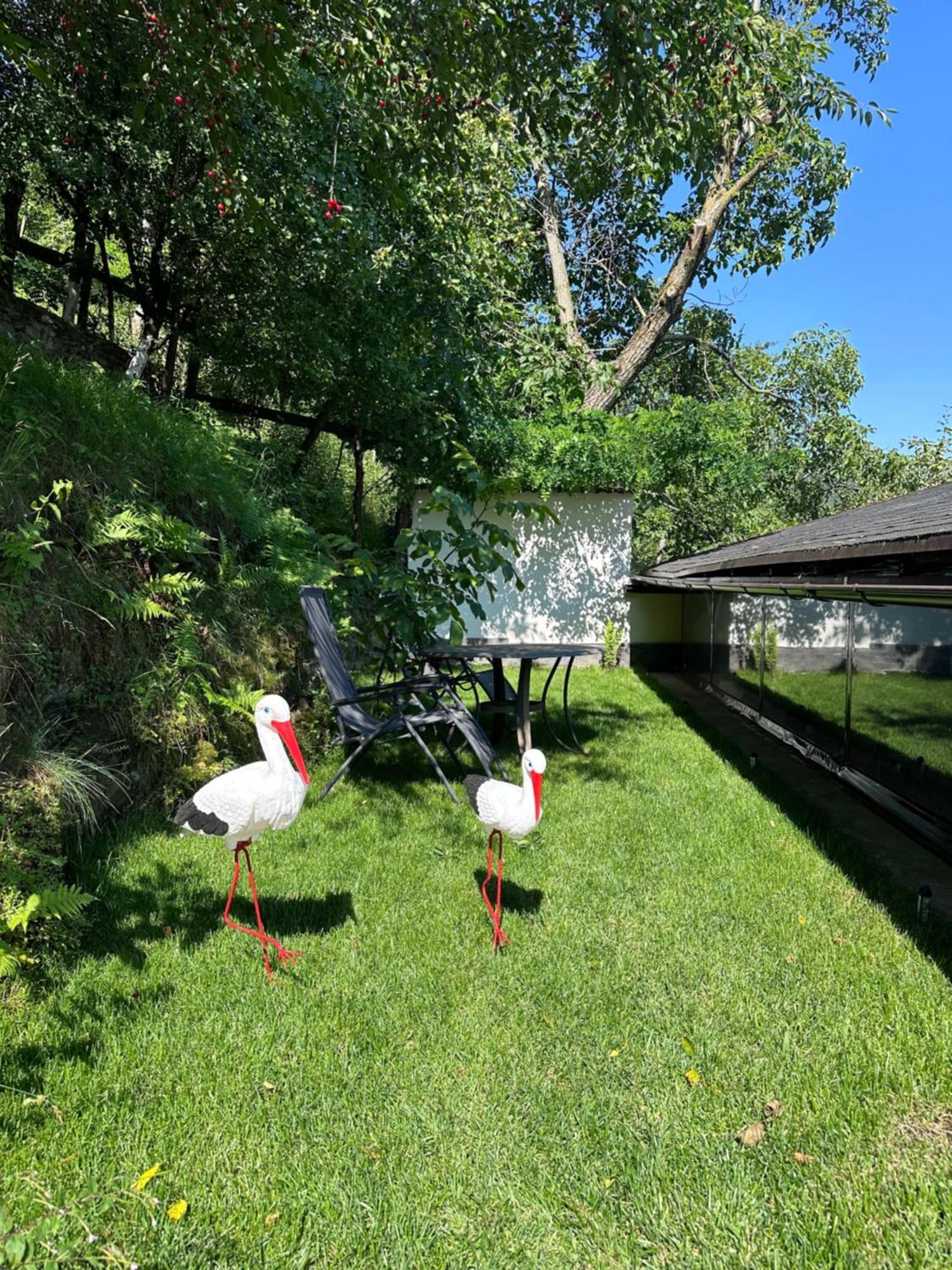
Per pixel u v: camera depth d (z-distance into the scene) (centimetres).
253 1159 205
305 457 1287
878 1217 192
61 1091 223
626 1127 221
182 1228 181
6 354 453
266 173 695
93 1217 173
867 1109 230
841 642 560
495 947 324
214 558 566
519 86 462
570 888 389
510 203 932
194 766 468
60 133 703
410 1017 273
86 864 364
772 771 663
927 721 429
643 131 511
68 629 378
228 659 527
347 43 456
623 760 671
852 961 323
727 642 948
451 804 523
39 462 405
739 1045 261
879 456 1817
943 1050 259
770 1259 179
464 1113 226
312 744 612
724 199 1463
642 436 1345
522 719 656
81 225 942
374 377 1030
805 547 521
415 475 1219
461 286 894
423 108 485
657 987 298
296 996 282
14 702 322
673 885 400
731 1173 205
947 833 402
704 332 2006
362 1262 176
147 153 744
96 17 569
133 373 891
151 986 280
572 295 1942
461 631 584
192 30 408
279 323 905
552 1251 181
